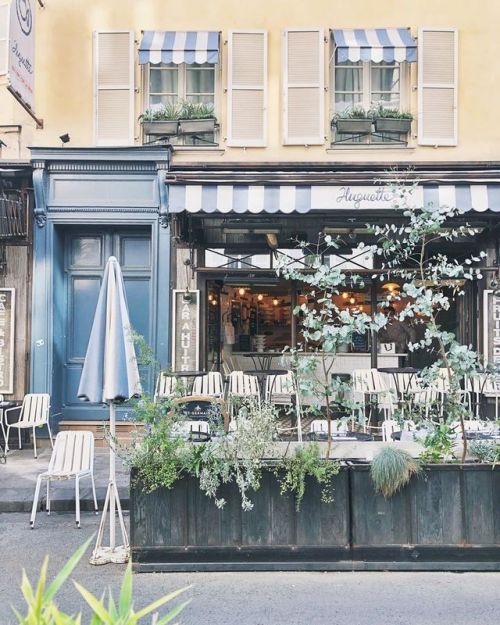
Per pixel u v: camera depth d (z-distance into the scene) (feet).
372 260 32.01
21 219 30.58
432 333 16.75
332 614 13.35
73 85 32.04
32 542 18.69
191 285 31.09
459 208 26.27
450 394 16.98
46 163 30.25
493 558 15.61
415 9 31.83
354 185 27.20
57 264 31.37
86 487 23.71
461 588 14.67
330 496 15.78
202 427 21.16
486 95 31.68
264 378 33.09
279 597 14.23
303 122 31.68
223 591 14.58
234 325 34.47
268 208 27.17
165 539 15.78
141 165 30.48
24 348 30.86
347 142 31.68
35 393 30.37
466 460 16.72
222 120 32.04
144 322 32.07
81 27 32.17
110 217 30.68
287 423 30.48
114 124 31.96
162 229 30.76
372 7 31.86
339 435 20.26
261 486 15.83
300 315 34.27
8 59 26.89
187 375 27.73
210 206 27.25
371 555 15.69
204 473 15.29
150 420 16.87
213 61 30.76
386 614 13.34
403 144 31.55
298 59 31.81
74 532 19.66
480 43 31.83
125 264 32.32
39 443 30.50
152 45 30.99
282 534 15.74
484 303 30.89
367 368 34.19
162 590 14.69
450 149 31.50
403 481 15.47
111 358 17.16
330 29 31.78
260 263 32.30
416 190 26.84
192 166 30.94
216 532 15.75
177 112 31.55
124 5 32.09
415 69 31.76
